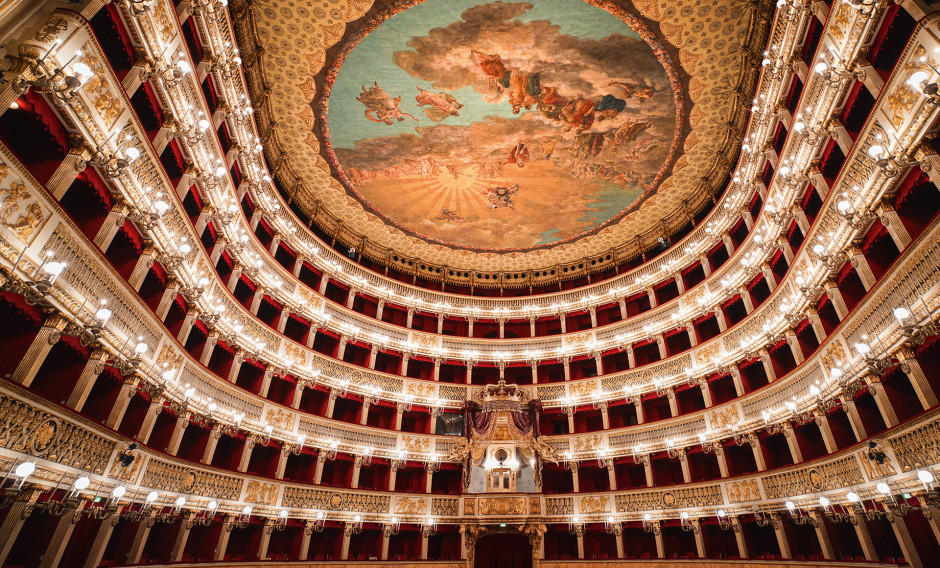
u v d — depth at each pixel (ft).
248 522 75.92
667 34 77.20
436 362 119.96
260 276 90.53
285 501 83.97
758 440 82.58
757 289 94.68
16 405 38.73
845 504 62.54
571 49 80.38
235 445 81.66
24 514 39.70
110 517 51.88
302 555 83.41
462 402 114.21
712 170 103.04
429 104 90.27
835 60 55.26
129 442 53.98
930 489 42.50
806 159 66.95
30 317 41.29
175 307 69.05
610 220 120.06
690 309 105.60
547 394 116.37
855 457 60.54
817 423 69.46
